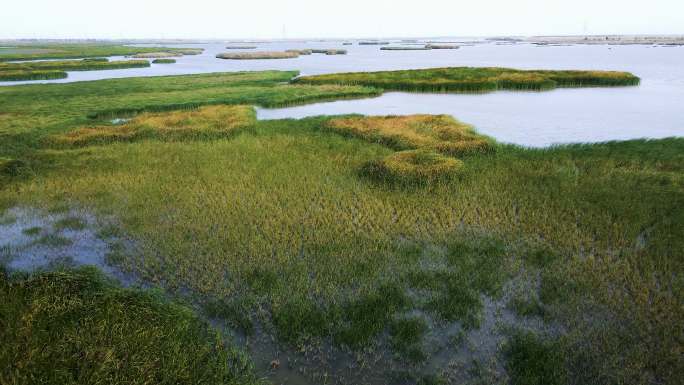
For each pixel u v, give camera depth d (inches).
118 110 1214.3
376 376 284.4
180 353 288.8
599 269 397.7
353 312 341.4
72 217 535.5
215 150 819.4
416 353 300.8
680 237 449.7
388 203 559.2
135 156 781.9
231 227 500.7
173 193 607.8
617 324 323.6
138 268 413.7
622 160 711.1
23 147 846.5
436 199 573.6
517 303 351.9
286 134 938.1
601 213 515.5
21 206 572.4
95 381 260.2
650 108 1277.1
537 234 474.6
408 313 344.2
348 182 643.5
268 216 530.3
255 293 372.2
